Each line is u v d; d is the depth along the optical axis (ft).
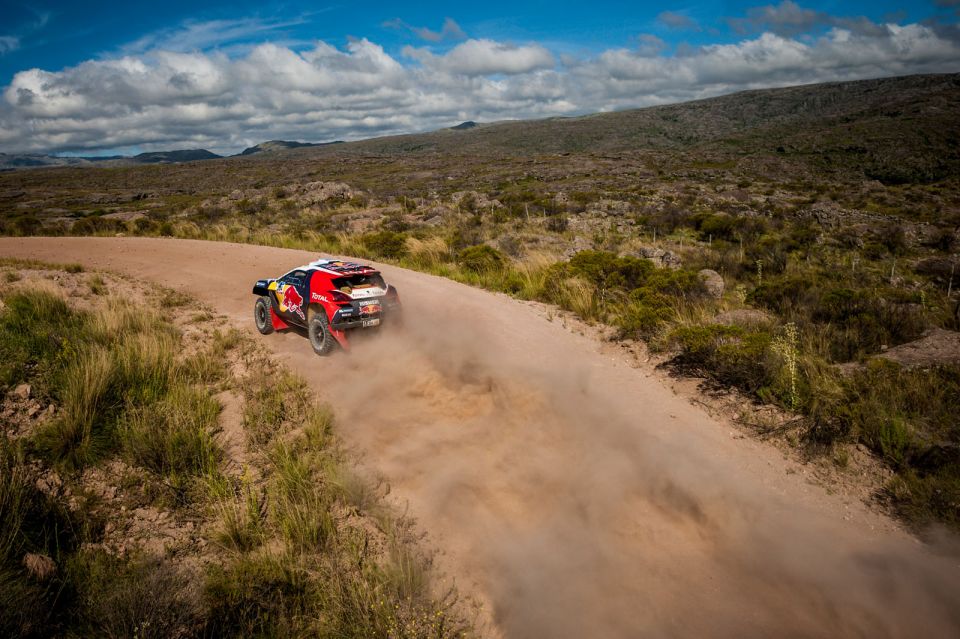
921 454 16.30
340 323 26.02
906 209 126.11
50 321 26.32
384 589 13.04
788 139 453.99
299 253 54.90
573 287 37.55
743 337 23.88
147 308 31.22
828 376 21.13
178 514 15.78
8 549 12.40
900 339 26.99
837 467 16.74
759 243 70.95
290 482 16.79
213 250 56.59
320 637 11.94
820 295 34.63
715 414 20.90
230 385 23.32
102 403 19.36
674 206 112.16
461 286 42.60
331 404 22.06
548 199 135.85
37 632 11.14
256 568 13.38
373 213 102.01
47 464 16.38
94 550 13.92
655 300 31.83
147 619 11.39
